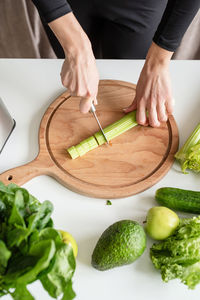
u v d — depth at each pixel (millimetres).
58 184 670
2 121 672
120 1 824
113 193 642
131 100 773
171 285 564
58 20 614
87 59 627
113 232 539
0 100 651
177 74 821
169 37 657
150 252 570
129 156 691
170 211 584
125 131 723
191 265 535
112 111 755
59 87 798
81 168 673
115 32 927
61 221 622
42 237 424
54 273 418
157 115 718
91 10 877
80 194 658
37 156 681
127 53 980
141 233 540
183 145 692
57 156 686
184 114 763
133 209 641
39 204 480
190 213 623
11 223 424
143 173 669
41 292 553
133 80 814
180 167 691
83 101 663
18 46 1395
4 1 1287
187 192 614
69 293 420
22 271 397
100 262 533
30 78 809
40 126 722
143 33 906
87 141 689
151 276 571
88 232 613
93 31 975
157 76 699
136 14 852
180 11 619
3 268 406
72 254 428
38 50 1396
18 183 647
